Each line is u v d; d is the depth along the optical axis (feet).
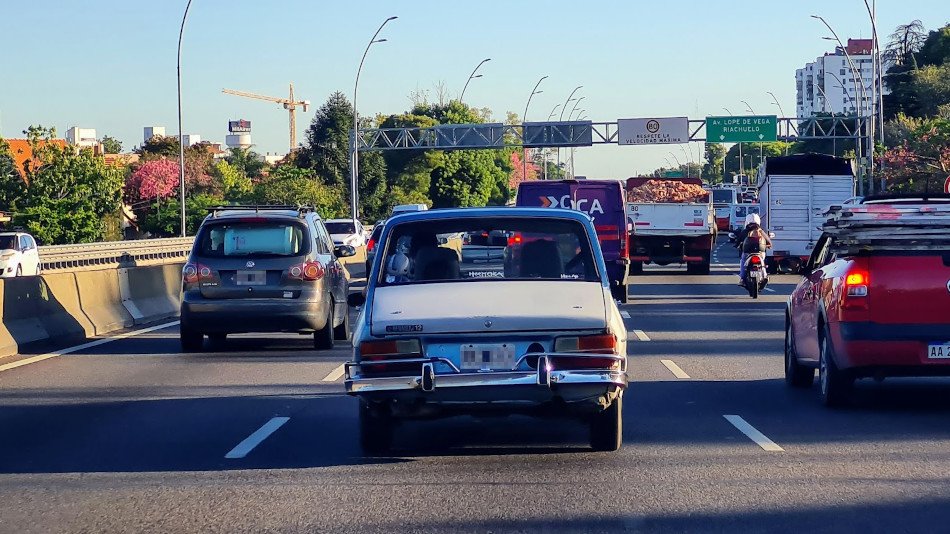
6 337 56.39
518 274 30.94
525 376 27.91
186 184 332.19
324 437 33.27
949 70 330.95
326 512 24.20
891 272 35.86
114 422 36.32
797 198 123.54
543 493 25.75
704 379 45.21
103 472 28.71
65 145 251.80
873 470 27.86
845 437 32.45
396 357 28.35
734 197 246.47
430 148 245.45
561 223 31.19
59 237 241.96
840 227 36.29
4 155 250.57
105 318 68.33
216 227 55.77
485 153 363.97
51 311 62.13
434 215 31.32
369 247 88.69
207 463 29.66
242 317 54.75
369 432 30.22
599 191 86.48
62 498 25.91
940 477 26.96
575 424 35.29
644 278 117.50
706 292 96.17
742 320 70.59
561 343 28.32
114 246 197.16
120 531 22.95
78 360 53.62
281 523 23.34
